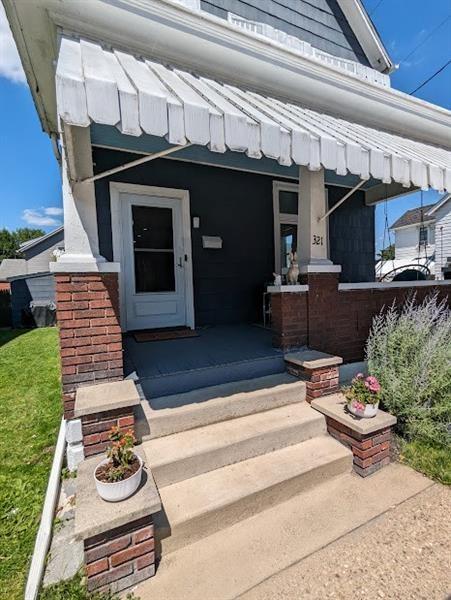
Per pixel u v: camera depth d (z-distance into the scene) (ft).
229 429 12.73
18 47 13.01
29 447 15.40
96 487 9.06
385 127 20.03
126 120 8.68
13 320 55.31
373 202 32.71
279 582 8.47
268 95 16.22
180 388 14.24
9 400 21.02
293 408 14.62
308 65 16.19
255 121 10.52
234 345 19.57
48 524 9.82
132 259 24.00
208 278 26.66
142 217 24.31
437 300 22.54
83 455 11.35
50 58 13.69
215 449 11.53
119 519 8.07
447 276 35.35
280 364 16.48
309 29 27.76
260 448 12.47
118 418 11.23
